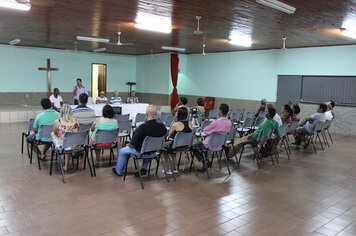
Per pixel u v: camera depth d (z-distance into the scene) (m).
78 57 13.27
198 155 4.94
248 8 5.00
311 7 4.82
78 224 3.05
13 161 5.17
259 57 10.96
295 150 6.81
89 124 5.35
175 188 4.15
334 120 9.18
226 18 5.77
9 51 11.55
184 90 13.65
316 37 7.82
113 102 9.67
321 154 6.46
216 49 11.27
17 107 10.90
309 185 4.44
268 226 3.13
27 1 4.71
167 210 3.44
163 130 4.46
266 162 5.70
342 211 3.55
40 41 10.11
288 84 10.27
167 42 9.45
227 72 11.98
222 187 4.25
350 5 4.63
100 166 5.03
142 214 3.32
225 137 4.82
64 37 8.98
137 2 4.73
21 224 3.02
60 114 4.70
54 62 12.64
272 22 6.07
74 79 13.27
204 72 12.80
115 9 5.22
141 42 9.52
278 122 6.15
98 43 10.29
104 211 3.37
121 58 14.53
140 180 4.19
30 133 5.26
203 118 7.35
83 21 6.32
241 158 5.93
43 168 4.83
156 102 14.02
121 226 3.04
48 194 3.79
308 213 3.47
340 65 9.09
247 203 3.71
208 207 3.56
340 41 8.40
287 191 4.17
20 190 3.90
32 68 12.14
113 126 4.74
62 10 5.37
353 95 8.90
